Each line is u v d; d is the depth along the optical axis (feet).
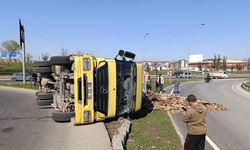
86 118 19.29
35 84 62.23
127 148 15.19
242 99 48.39
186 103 35.70
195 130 12.94
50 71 27.71
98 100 19.71
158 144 16.51
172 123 23.18
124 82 21.35
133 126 20.95
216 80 136.77
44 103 27.84
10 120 22.94
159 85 58.75
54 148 14.92
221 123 25.31
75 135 17.33
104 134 17.31
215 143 18.35
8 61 215.10
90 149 14.46
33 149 14.82
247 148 17.37
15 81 100.22
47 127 20.06
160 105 33.71
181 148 15.96
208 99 47.34
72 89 20.81
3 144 15.81
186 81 120.26
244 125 24.50
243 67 296.10
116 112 20.86
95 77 19.71
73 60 19.12
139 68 23.38
